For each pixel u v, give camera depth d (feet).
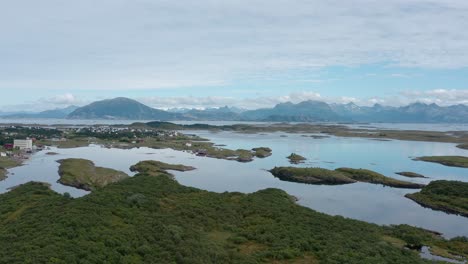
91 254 131.64
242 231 194.90
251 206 240.53
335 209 310.04
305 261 159.84
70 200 215.31
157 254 144.56
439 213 306.55
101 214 181.98
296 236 186.91
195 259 144.15
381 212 304.71
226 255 157.48
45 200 216.74
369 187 406.41
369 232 211.41
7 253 130.00
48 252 128.06
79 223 162.20
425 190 361.30
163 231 169.68
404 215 297.53
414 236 209.05
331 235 192.95
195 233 179.01
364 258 160.97
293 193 366.63
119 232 159.43
